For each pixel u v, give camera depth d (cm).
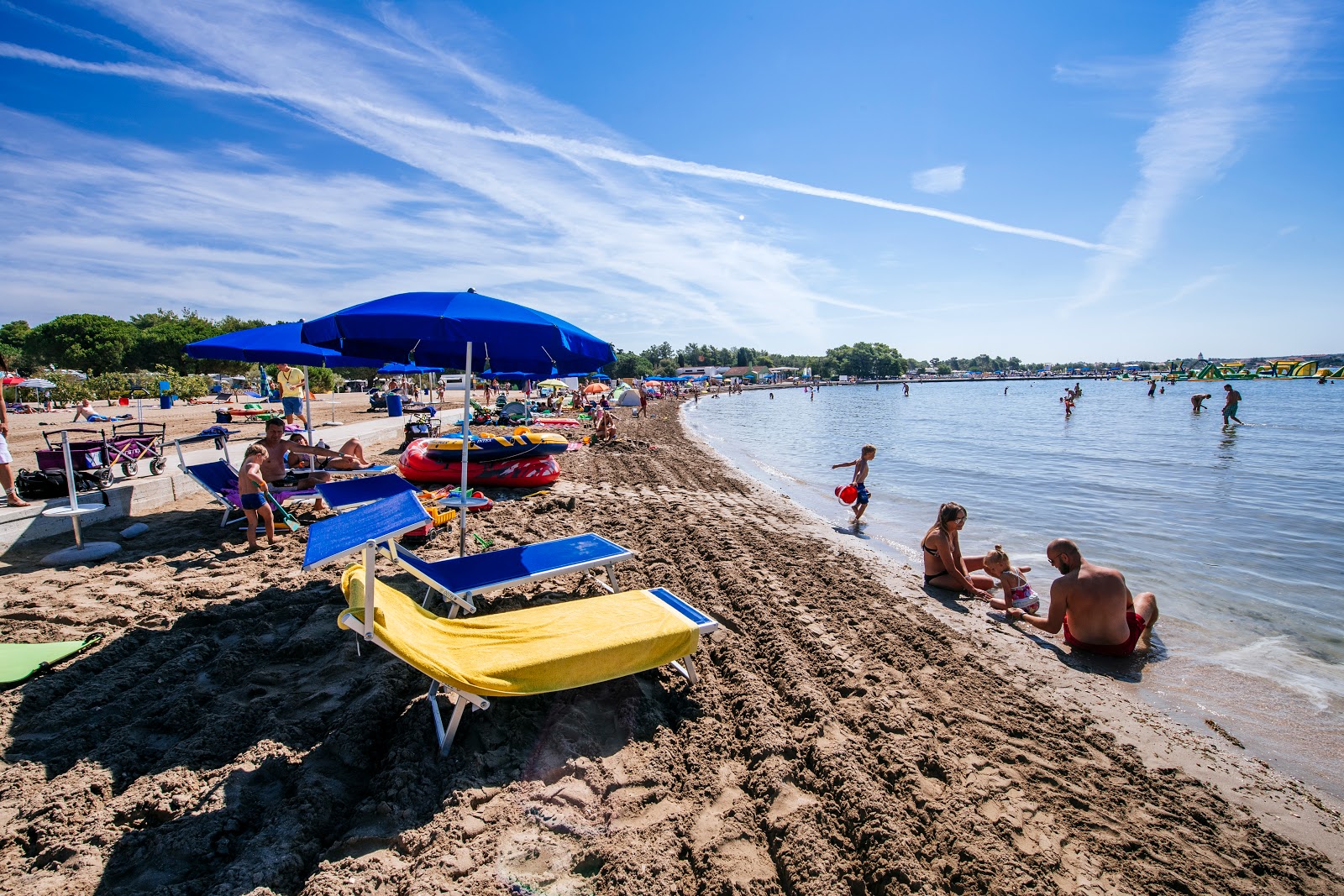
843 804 311
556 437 1167
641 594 444
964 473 1628
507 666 327
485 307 496
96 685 379
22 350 7000
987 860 282
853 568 756
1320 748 414
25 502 707
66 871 247
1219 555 869
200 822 273
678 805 308
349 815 289
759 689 426
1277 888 284
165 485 878
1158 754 395
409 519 333
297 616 498
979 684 470
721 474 1552
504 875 256
